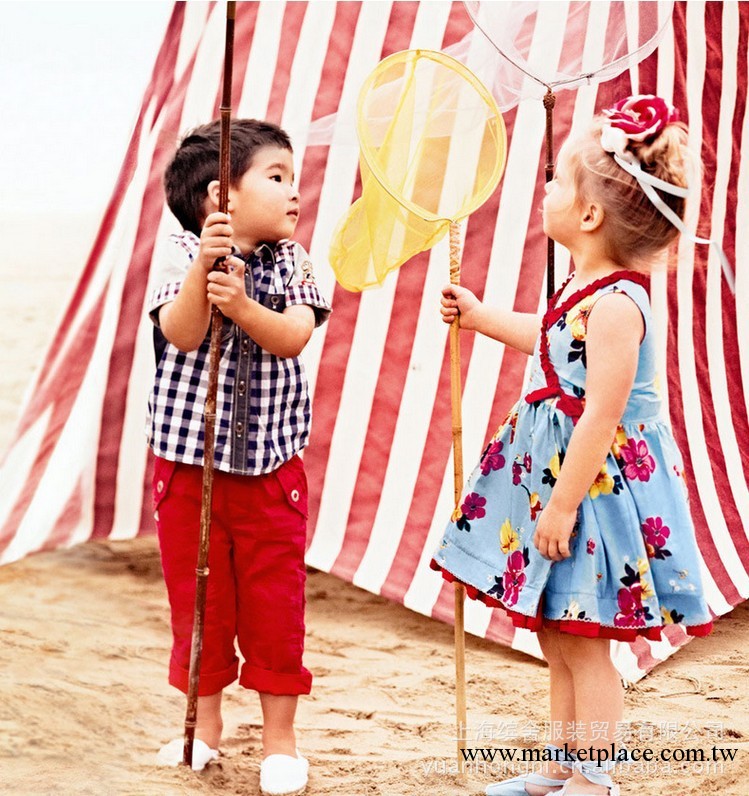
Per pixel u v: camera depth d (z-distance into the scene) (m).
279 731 3.00
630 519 2.59
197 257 2.80
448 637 4.18
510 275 4.41
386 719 3.41
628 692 3.59
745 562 4.41
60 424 5.07
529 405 2.73
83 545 5.28
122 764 2.89
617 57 3.39
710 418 4.75
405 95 3.05
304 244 4.72
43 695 3.36
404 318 4.62
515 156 4.41
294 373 3.05
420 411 4.61
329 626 4.30
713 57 4.70
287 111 4.68
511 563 2.72
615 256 2.69
